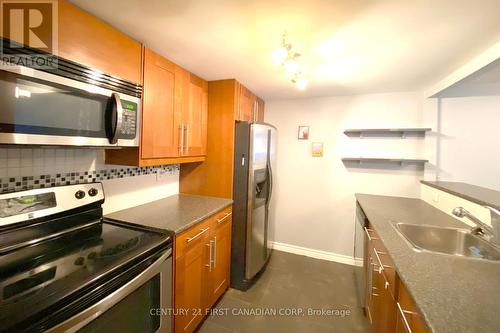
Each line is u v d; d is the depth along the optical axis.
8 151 1.17
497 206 1.32
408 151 2.57
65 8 1.04
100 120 1.19
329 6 1.10
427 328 0.67
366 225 1.97
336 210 2.89
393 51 1.57
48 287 0.82
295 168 3.04
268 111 3.14
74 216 1.38
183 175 2.43
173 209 1.86
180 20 1.25
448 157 2.39
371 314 1.62
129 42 1.37
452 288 0.85
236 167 2.23
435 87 2.24
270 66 1.88
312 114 2.94
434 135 2.41
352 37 1.39
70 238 1.28
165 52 1.65
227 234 2.17
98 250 1.14
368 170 2.73
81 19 1.11
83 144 1.11
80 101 1.10
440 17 1.17
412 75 2.03
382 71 1.95
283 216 3.12
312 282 2.40
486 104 2.29
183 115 1.90
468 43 1.44
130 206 1.89
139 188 1.97
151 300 1.23
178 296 1.46
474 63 1.66
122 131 1.31
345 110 2.80
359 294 2.15
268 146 2.48
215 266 1.95
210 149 2.29
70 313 0.79
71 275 0.90
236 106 2.24
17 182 1.21
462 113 2.34
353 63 1.78
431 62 1.74
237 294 2.18
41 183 1.30
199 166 2.34
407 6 1.09
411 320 0.90
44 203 1.23
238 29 1.33
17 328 0.65
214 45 1.54
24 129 0.90
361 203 2.23
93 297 0.88
